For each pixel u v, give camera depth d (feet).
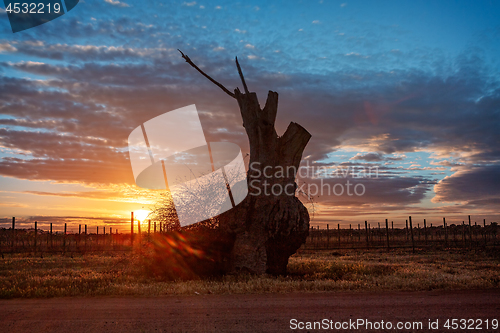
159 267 50.67
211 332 22.00
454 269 59.21
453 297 31.58
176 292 35.09
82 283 41.70
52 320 25.31
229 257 50.52
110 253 121.80
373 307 27.89
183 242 51.16
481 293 33.55
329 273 50.72
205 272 49.73
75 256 110.93
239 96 54.13
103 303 30.83
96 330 22.79
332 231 274.36
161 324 23.81
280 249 50.85
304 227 51.06
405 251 134.82
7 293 34.65
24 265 72.64
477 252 123.03
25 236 189.98
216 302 30.30
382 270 53.98
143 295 34.27
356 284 38.17
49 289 37.58
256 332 21.99
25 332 22.62
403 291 35.14
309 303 29.45
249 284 38.50
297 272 55.31
